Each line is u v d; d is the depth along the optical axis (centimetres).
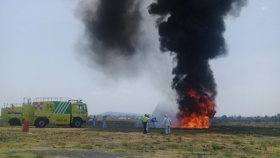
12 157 1517
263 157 1670
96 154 1677
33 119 4531
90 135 2892
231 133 3406
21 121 4541
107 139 2578
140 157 1585
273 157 1678
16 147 1944
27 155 1594
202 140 2561
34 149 1862
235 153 1823
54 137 2647
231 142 2453
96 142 2344
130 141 2430
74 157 1557
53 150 1822
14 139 2412
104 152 1764
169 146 2097
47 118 4400
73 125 4481
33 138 2525
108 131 3538
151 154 1711
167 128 3195
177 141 2455
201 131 3741
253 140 2652
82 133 3109
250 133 3456
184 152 1825
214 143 2225
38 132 3178
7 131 3206
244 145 2248
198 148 2012
